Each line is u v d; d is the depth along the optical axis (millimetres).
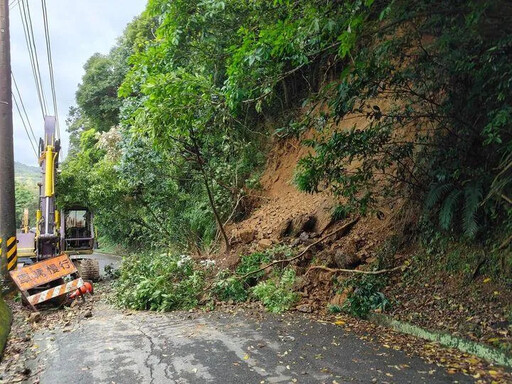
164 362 4926
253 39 7016
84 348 5594
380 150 7172
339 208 8109
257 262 9281
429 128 7648
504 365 4609
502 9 4406
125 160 13102
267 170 13281
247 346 5426
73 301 9227
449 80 6672
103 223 19562
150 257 11969
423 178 7359
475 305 5789
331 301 7434
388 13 4914
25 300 9078
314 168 6883
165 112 7195
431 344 5398
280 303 7480
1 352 5648
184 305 8180
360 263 7832
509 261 5809
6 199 10883
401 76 6285
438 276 6652
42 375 4734
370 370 4516
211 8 8992
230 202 12734
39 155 12492
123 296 8859
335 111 6273
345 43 4875
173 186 13812
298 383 4242
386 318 6332
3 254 10734
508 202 5688
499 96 5355
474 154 6523
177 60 9797
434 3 5082
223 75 10711
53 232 11469
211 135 12133
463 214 6195
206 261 10227
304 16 5648
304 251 8672
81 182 15180
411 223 7641
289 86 13258
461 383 4148
